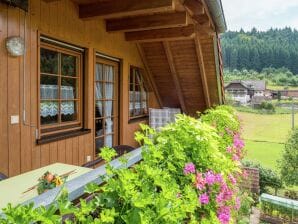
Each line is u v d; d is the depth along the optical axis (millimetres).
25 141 3275
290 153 10586
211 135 1938
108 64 5363
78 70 4375
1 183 2160
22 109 3219
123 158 1315
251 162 10859
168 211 988
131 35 5602
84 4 4129
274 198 7945
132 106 6480
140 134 1627
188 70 6453
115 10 3949
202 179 1543
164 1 3695
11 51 3004
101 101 5180
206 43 5516
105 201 982
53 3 3646
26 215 741
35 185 2068
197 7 3902
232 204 1964
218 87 6770
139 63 6480
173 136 1768
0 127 2947
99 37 4770
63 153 3961
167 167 1513
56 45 3836
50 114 3791
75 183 1116
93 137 4691
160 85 7270
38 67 3436
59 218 791
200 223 1443
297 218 7512
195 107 7766
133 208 947
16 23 3084
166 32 5258
